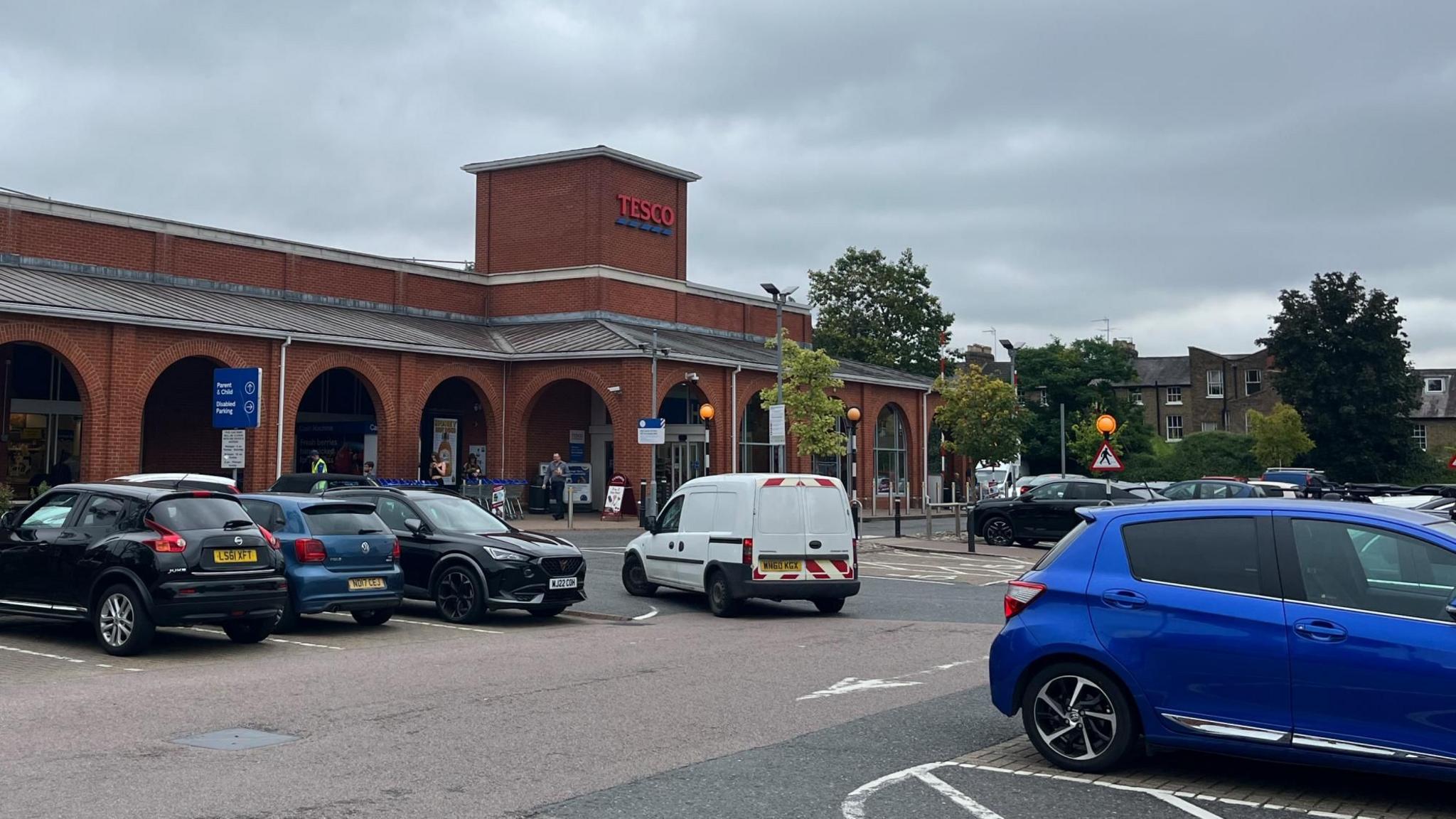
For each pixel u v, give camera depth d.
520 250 43.78
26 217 30.80
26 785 6.62
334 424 36.00
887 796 6.58
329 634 13.80
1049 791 6.73
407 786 6.70
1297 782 7.01
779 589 15.69
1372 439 59.44
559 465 36.12
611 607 16.78
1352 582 6.61
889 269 68.38
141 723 8.38
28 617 14.49
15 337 26.02
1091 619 7.21
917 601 17.70
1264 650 6.66
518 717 8.69
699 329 46.91
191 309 30.39
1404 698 6.29
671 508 17.42
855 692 9.83
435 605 15.87
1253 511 7.00
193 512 12.02
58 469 28.86
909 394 49.59
